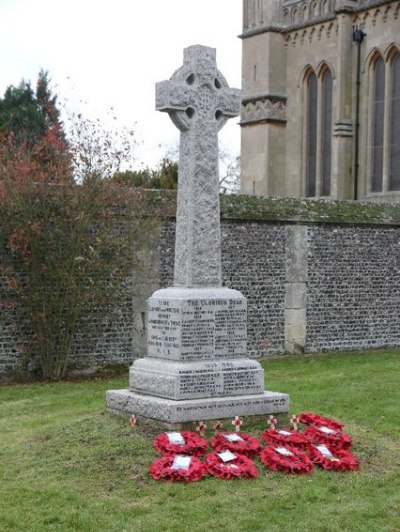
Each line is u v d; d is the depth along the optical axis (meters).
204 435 9.23
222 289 10.10
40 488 8.05
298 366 18.34
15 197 16.39
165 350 9.91
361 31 33.56
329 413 12.16
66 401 13.94
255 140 37.53
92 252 16.92
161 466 8.30
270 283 20.25
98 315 17.80
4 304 16.83
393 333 22.20
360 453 9.41
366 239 21.72
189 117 10.19
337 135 33.94
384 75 33.31
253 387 9.92
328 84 35.53
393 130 33.19
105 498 7.77
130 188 17.53
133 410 9.83
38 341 17.02
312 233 20.89
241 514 7.42
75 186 16.80
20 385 16.23
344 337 21.41
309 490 8.05
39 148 17.23
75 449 9.10
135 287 18.25
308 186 36.72
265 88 36.91
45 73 42.16
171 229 18.73
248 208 19.84
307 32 35.94
